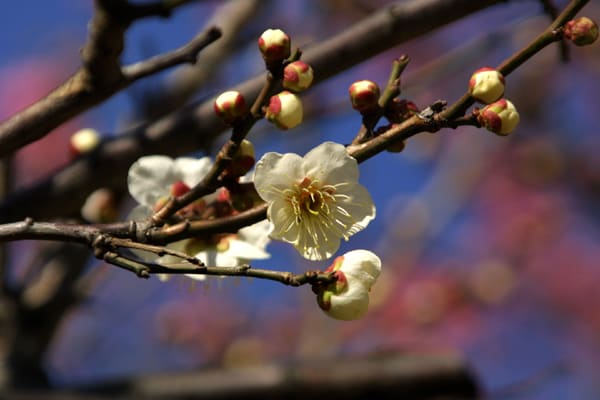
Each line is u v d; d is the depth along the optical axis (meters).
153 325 11.67
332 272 3.27
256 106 3.35
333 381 7.55
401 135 3.39
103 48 4.09
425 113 3.36
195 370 7.56
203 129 5.24
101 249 3.16
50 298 7.23
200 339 11.66
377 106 3.47
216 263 3.79
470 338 12.00
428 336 11.59
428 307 11.66
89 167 5.21
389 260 10.13
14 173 6.21
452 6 5.01
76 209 5.38
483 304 12.34
